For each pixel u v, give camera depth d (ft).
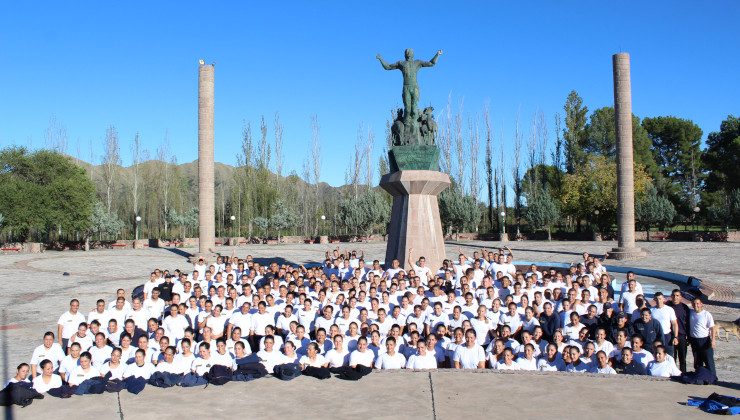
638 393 29.78
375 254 134.00
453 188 190.90
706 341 35.06
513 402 28.78
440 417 26.99
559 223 217.15
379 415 27.35
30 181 166.91
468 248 144.77
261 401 29.66
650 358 33.30
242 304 41.91
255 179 212.43
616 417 26.61
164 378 32.32
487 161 214.90
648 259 108.78
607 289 46.32
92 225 168.45
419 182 65.00
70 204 163.22
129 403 29.53
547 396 29.53
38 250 158.20
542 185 219.20
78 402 29.78
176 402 29.63
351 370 33.45
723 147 212.43
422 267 58.03
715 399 27.84
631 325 36.32
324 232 234.79
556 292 43.29
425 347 35.27
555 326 37.37
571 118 215.72
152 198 233.14
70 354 33.35
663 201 166.30
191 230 229.66
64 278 96.32
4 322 61.00
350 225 191.01
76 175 171.94
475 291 45.91
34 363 33.50
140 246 176.55
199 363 33.68
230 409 28.53
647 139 228.43
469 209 186.29
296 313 42.75
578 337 37.04
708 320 35.01
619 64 111.96
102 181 269.64
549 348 34.99
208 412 28.09
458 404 28.66
